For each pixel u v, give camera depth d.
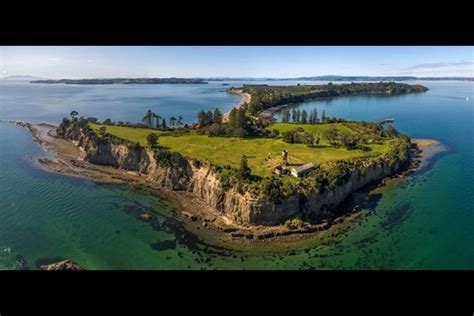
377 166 77.31
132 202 68.56
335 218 61.47
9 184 76.75
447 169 84.12
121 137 91.56
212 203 65.88
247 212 58.94
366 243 54.03
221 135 95.44
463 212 62.84
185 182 73.88
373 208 64.75
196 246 53.78
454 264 48.50
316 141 88.25
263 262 49.69
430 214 62.31
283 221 58.84
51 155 97.31
